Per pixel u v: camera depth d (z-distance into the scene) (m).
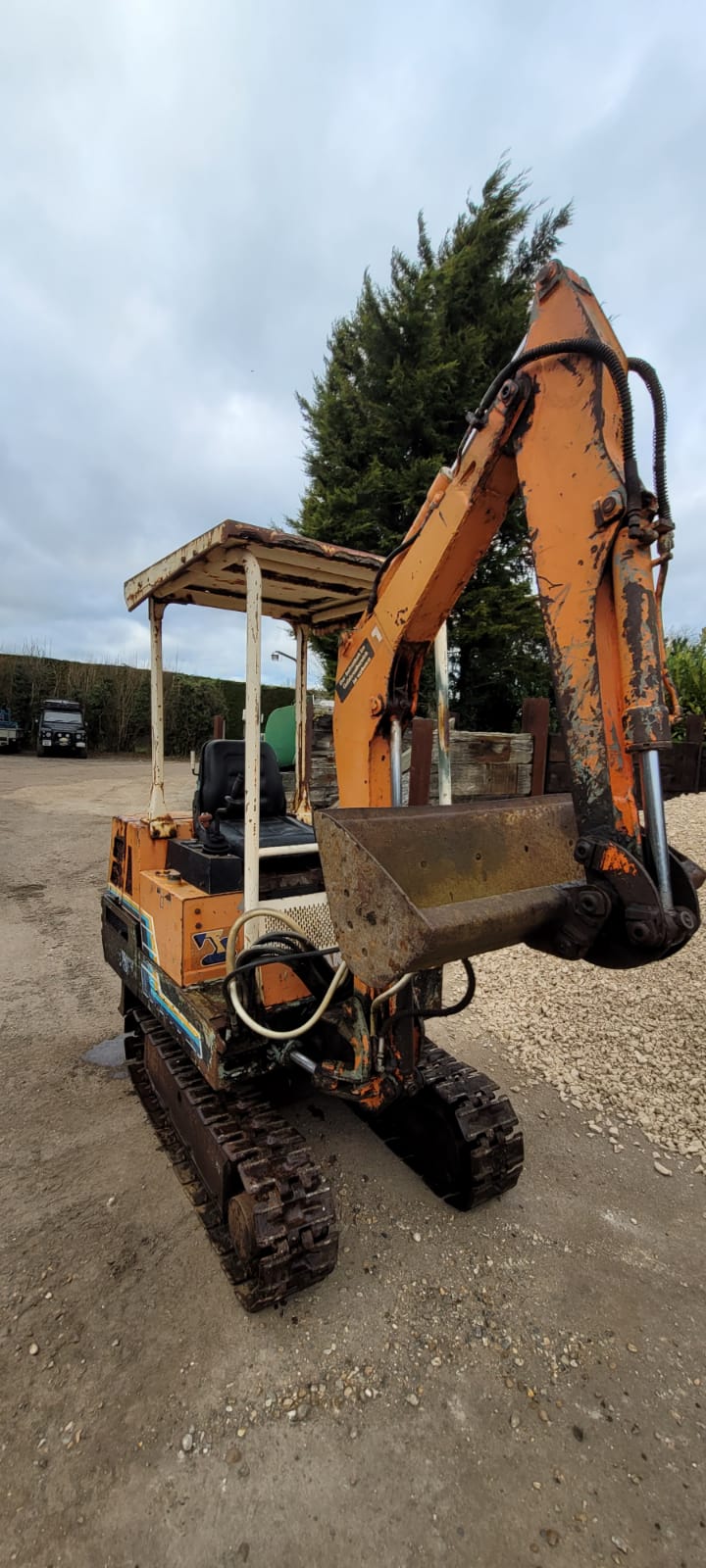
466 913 1.47
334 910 1.61
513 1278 2.33
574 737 1.62
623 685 1.55
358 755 2.41
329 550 2.54
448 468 2.05
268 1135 2.36
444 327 9.55
